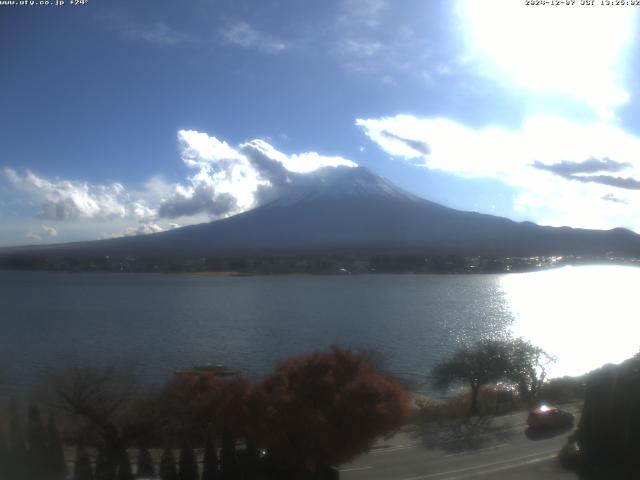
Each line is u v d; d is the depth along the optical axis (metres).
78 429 24.23
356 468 23.00
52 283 178.12
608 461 22.72
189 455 20.06
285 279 192.88
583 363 51.56
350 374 22.97
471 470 22.38
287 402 21.59
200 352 58.75
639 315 93.94
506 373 37.12
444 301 118.75
